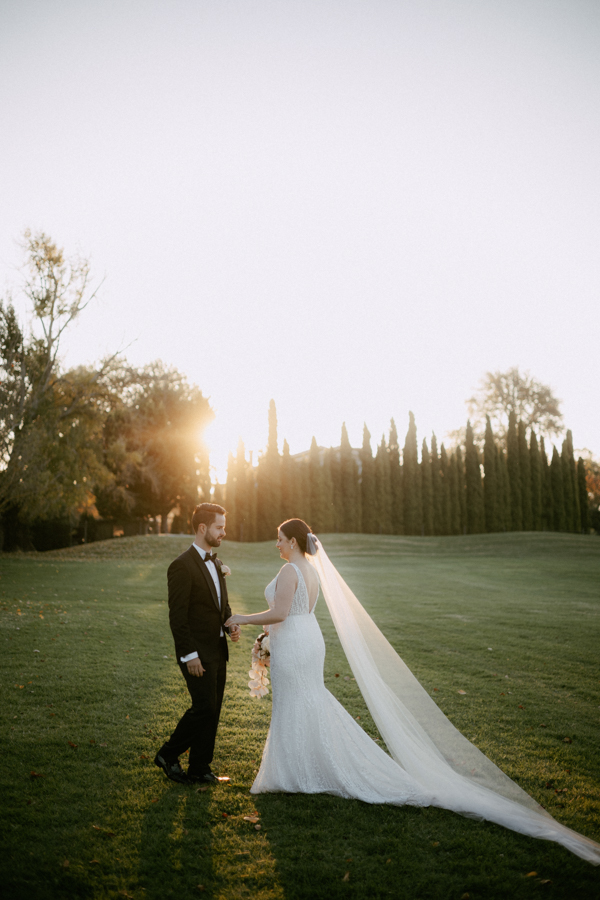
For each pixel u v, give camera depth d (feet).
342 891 9.77
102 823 11.73
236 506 166.40
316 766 13.44
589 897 9.71
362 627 14.70
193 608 14.01
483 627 35.78
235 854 10.80
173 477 130.62
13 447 72.95
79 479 82.02
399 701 14.21
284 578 13.91
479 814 12.29
